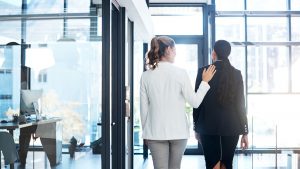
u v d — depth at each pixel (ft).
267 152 16.17
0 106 8.91
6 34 9.07
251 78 26.05
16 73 9.35
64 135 10.73
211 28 23.30
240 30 26.27
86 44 11.26
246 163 16.31
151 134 9.29
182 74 9.32
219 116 10.07
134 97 20.01
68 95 10.77
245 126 10.32
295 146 16.05
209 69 9.83
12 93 9.21
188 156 26.18
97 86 11.67
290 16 26.00
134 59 20.27
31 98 9.76
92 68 11.47
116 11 15.05
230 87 10.05
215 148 10.28
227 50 10.33
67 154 10.80
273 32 26.12
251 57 26.11
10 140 9.21
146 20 20.57
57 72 10.46
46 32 10.11
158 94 9.30
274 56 26.00
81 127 11.17
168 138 9.16
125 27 15.61
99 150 11.61
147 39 24.30
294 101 25.82
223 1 26.30
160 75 9.32
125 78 15.81
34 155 9.80
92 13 11.42
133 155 19.19
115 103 14.88
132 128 18.97
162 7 27.48
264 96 25.89
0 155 9.01
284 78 25.91
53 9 10.27
